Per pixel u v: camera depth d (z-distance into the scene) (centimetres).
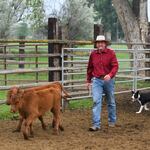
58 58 1356
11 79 1938
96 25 1504
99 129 1064
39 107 970
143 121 1204
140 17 2203
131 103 1509
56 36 1355
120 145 905
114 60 1055
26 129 949
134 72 1579
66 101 1366
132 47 2186
